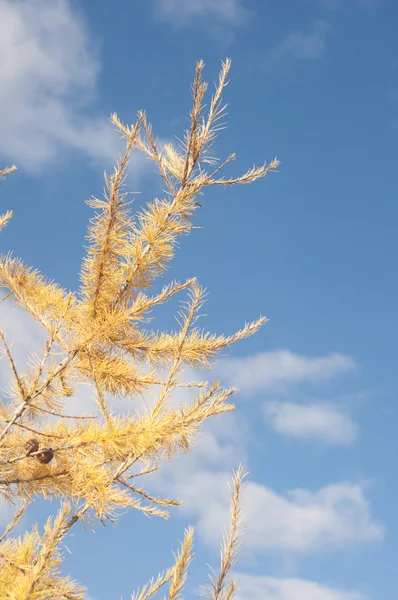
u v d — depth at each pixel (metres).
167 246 4.35
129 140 4.27
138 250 4.36
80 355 4.43
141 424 3.89
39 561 2.40
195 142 4.33
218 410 3.98
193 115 4.25
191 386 4.45
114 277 4.41
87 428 4.24
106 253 4.36
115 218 4.30
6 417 4.41
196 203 4.43
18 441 4.51
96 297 4.44
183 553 2.40
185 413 3.98
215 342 4.51
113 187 4.24
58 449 4.10
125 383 4.48
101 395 3.97
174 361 4.39
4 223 4.77
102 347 4.52
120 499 3.83
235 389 4.05
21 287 4.70
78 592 2.99
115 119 4.49
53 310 4.61
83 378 4.50
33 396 4.34
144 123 4.34
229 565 2.33
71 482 4.30
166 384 4.08
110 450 3.95
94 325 4.32
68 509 2.43
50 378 4.33
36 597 2.41
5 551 3.03
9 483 4.31
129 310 4.42
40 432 4.31
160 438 3.91
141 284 4.47
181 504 4.10
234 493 2.45
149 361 4.61
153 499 4.11
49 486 4.35
